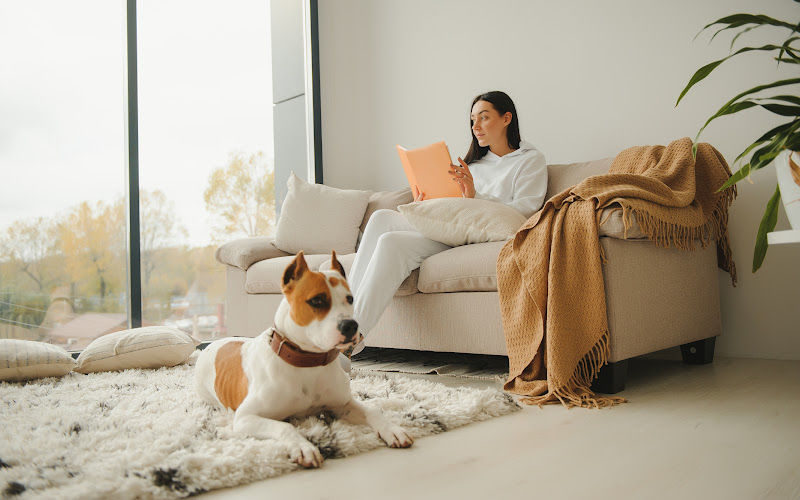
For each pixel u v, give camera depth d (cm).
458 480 107
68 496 94
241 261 304
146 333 259
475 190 256
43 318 310
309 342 127
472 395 164
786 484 101
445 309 223
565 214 188
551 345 176
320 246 319
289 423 134
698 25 260
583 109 297
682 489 100
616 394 182
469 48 344
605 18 289
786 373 207
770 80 241
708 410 157
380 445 130
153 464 110
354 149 404
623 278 184
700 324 224
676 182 213
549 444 129
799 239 105
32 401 178
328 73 415
